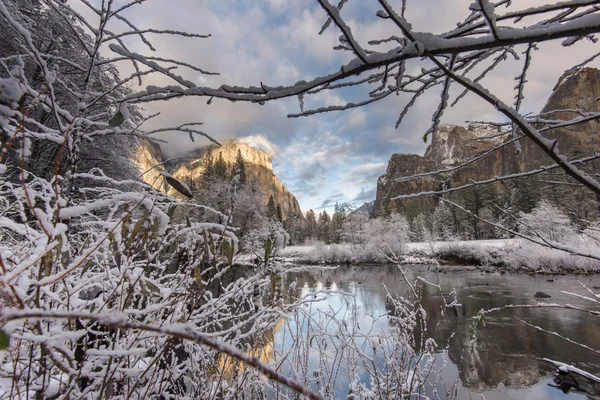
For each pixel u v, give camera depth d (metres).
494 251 20.89
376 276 18.91
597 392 5.45
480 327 8.73
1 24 2.60
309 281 15.96
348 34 0.78
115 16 1.47
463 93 1.71
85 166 6.57
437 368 6.22
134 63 1.48
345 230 41.25
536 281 14.94
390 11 0.74
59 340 0.89
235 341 1.79
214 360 1.92
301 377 2.29
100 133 1.55
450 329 8.65
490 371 6.27
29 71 4.04
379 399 2.31
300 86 0.92
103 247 1.48
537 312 9.91
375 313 5.74
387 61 0.80
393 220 33.78
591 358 6.73
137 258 1.73
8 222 1.25
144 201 1.33
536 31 0.67
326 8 0.75
